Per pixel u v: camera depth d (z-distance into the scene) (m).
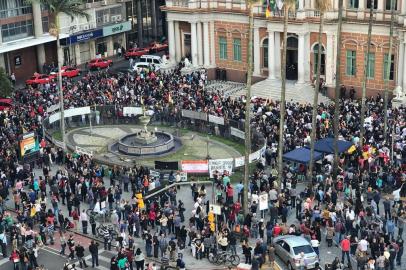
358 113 71.75
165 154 69.25
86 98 82.50
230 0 92.44
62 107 68.88
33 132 65.69
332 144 59.91
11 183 60.50
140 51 112.50
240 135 71.81
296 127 67.94
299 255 44.59
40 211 52.81
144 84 86.44
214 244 48.00
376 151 60.41
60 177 58.03
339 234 48.62
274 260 45.97
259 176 58.03
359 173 56.25
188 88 84.19
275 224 49.50
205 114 75.25
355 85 84.62
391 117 70.75
